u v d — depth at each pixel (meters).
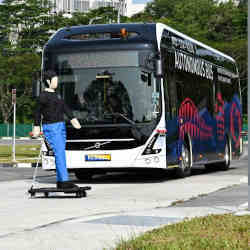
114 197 17.72
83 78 23.12
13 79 106.00
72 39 23.53
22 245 10.10
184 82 25.45
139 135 22.62
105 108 22.86
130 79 22.84
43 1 121.62
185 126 25.33
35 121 17.39
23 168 35.06
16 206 15.56
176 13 126.06
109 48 23.02
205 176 26.89
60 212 14.32
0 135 106.12
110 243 10.07
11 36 120.50
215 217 12.27
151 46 22.80
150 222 12.33
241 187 20.70
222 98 31.39
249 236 10.15
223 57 32.44
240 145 34.81
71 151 23.00
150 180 24.92
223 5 129.25
